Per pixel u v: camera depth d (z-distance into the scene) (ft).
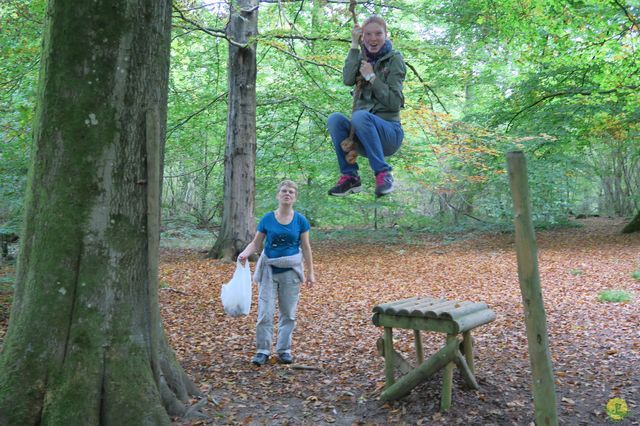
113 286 12.47
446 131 35.24
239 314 19.17
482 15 45.55
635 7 45.03
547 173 60.70
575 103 55.16
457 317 14.47
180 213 81.35
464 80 48.73
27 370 11.94
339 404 15.38
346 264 50.70
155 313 13.12
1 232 40.01
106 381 12.19
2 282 30.94
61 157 12.23
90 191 12.29
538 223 73.67
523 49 48.32
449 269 46.96
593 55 45.55
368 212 79.87
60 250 12.18
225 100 56.13
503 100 62.59
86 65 12.14
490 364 18.80
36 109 12.75
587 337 22.53
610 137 73.72
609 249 56.95
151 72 12.79
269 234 19.26
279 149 62.13
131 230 12.71
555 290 35.47
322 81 54.08
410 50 37.81
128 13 12.33
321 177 67.87
